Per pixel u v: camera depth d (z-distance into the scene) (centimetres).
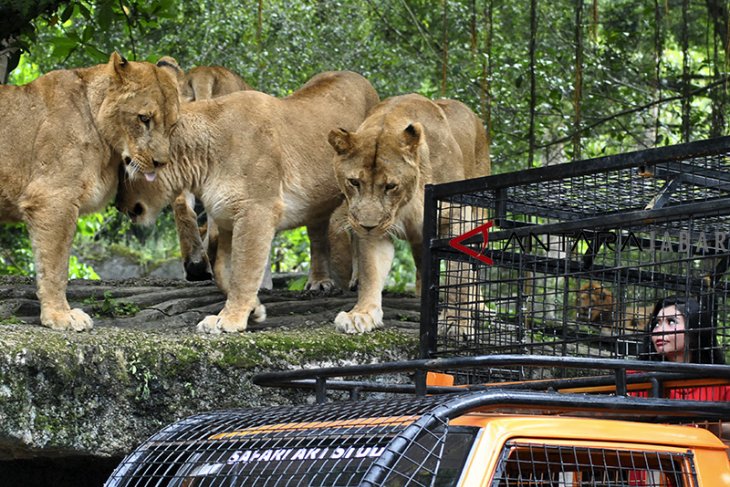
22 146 704
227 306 747
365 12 1572
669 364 398
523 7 1483
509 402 355
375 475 323
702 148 453
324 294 878
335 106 847
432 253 568
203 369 652
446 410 340
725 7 1246
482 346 552
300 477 371
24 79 1538
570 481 395
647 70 1393
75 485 711
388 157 734
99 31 969
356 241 896
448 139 805
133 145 709
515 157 1448
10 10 910
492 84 1312
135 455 433
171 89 720
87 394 611
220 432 427
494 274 744
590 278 564
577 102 1033
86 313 752
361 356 712
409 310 861
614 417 430
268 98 805
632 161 477
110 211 1859
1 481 704
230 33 1455
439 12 1534
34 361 592
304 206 807
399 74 1543
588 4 1474
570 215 641
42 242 692
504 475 364
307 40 1483
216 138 764
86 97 723
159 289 841
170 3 998
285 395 678
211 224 931
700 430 393
